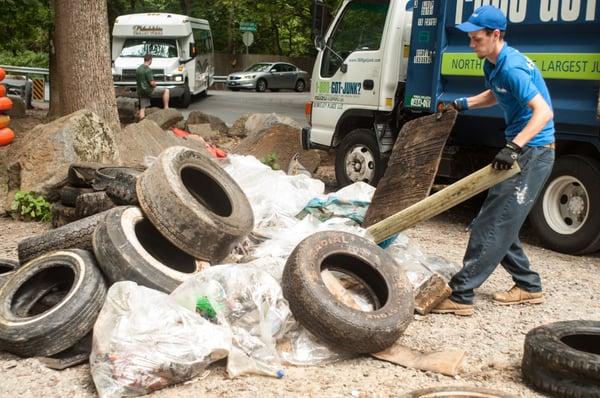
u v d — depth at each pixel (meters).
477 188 5.13
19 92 21.61
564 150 7.68
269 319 4.46
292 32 51.88
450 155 8.76
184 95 25.25
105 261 4.64
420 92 8.60
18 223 8.05
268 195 6.84
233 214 5.42
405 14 9.42
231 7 47.00
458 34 8.18
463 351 4.61
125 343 3.99
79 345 4.43
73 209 7.22
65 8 10.44
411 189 5.99
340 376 4.33
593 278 6.73
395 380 4.29
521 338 5.09
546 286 6.39
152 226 5.23
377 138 9.66
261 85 36.81
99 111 10.62
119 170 6.63
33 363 4.26
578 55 7.12
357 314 4.45
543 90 5.20
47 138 8.42
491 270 5.41
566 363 4.02
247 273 4.60
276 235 5.99
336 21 10.41
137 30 25.62
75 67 10.50
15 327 4.30
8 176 8.58
